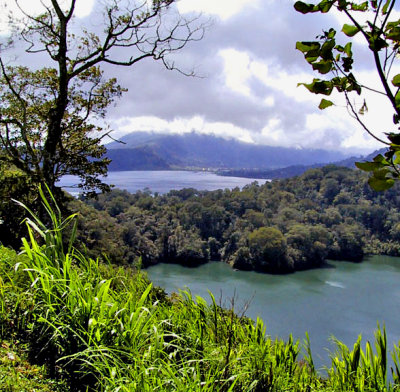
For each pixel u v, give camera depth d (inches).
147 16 457.1
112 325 90.7
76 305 93.4
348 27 38.4
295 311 1343.5
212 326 110.9
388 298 1525.6
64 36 444.1
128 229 2158.0
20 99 459.2
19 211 334.0
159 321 104.0
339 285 1758.1
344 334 1131.3
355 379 102.3
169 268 2117.4
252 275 1975.9
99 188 526.0
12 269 116.9
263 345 109.4
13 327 95.7
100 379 79.8
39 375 80.6
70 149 515.2
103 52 464.8
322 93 39.3
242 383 91.1
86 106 535.2
